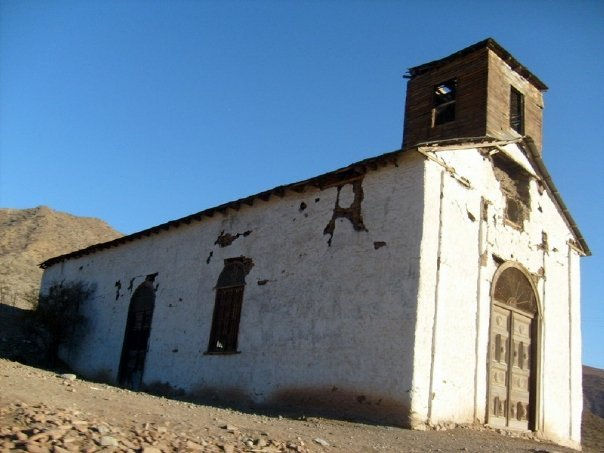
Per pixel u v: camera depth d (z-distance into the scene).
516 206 15.52
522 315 14.83
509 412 13.65
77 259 25.61
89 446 5.31
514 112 17.73
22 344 24.05
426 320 11.81
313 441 7.69
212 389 15.89
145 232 20.92
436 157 12.95
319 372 13.13
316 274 14.14
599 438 20.48
